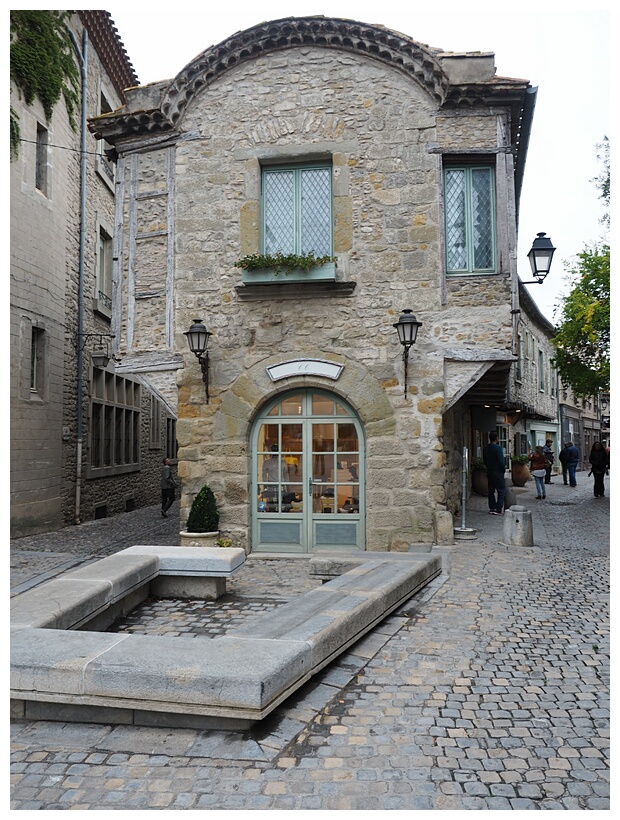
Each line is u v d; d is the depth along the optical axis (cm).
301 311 893
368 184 886
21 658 359
